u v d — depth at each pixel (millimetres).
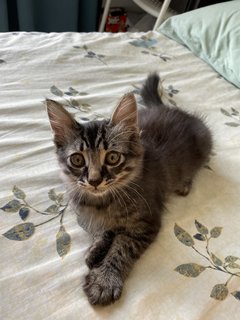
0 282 170
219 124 307
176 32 409
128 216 215
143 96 309
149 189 221
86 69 333
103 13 612
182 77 355
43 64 325
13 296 166
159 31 423
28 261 182
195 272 188
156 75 319
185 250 201
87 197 217
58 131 212
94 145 200
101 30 612
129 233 212
